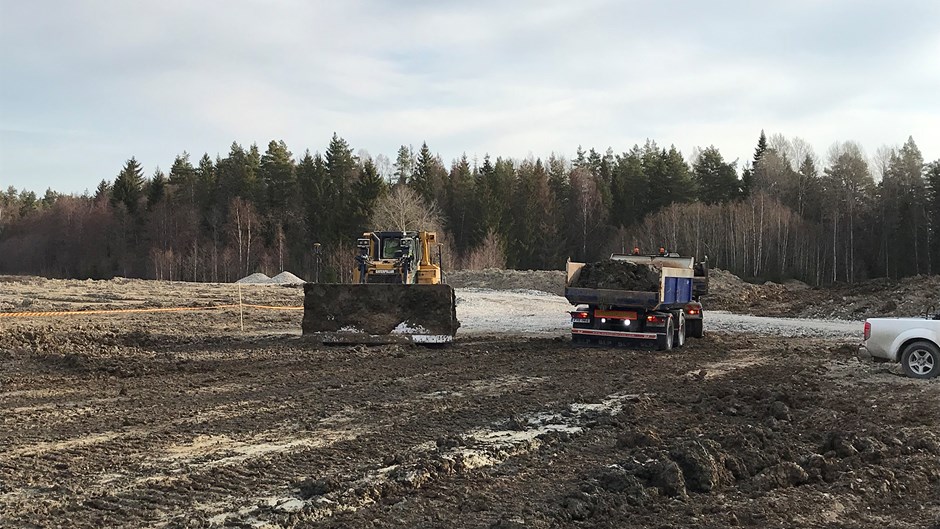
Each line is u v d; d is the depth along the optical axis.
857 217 74.75
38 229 98.00
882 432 8.98
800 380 13.33
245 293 37.84
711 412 10.35
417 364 14.96
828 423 9.65
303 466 7.44
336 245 73.06
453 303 18.20
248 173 90.75
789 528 5.89
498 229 79.94
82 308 27.94
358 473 7.19
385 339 17.81
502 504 6.40
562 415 10.05
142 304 30.27
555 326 25.53
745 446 8.06
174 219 86.50
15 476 6.96
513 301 35.88
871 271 74.12
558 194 96.19
